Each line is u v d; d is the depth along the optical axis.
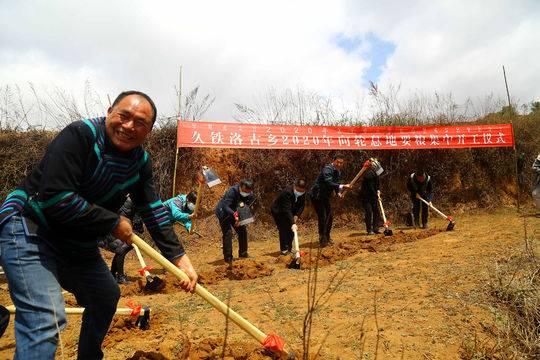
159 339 3.84
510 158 14.24
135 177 2.73
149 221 2.99
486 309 4.14
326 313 4.40
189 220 7.22
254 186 12.05
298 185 8.43
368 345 3.54
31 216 2.36
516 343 3.61
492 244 7.05
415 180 11.14
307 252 8.34
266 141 10.95
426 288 4.92
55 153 2.28
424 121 14.13
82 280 2.66
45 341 2.25
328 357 3.35
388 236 9.52
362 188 10.67
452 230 9.88
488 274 5.02
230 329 4.08
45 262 2.36
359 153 13.00
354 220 12.64
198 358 3.24
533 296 4.22
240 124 10.80
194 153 11.76
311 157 12.60
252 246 10.55
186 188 11.59
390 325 3.92
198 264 8.68
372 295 4.88
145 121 2.46
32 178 2.40
